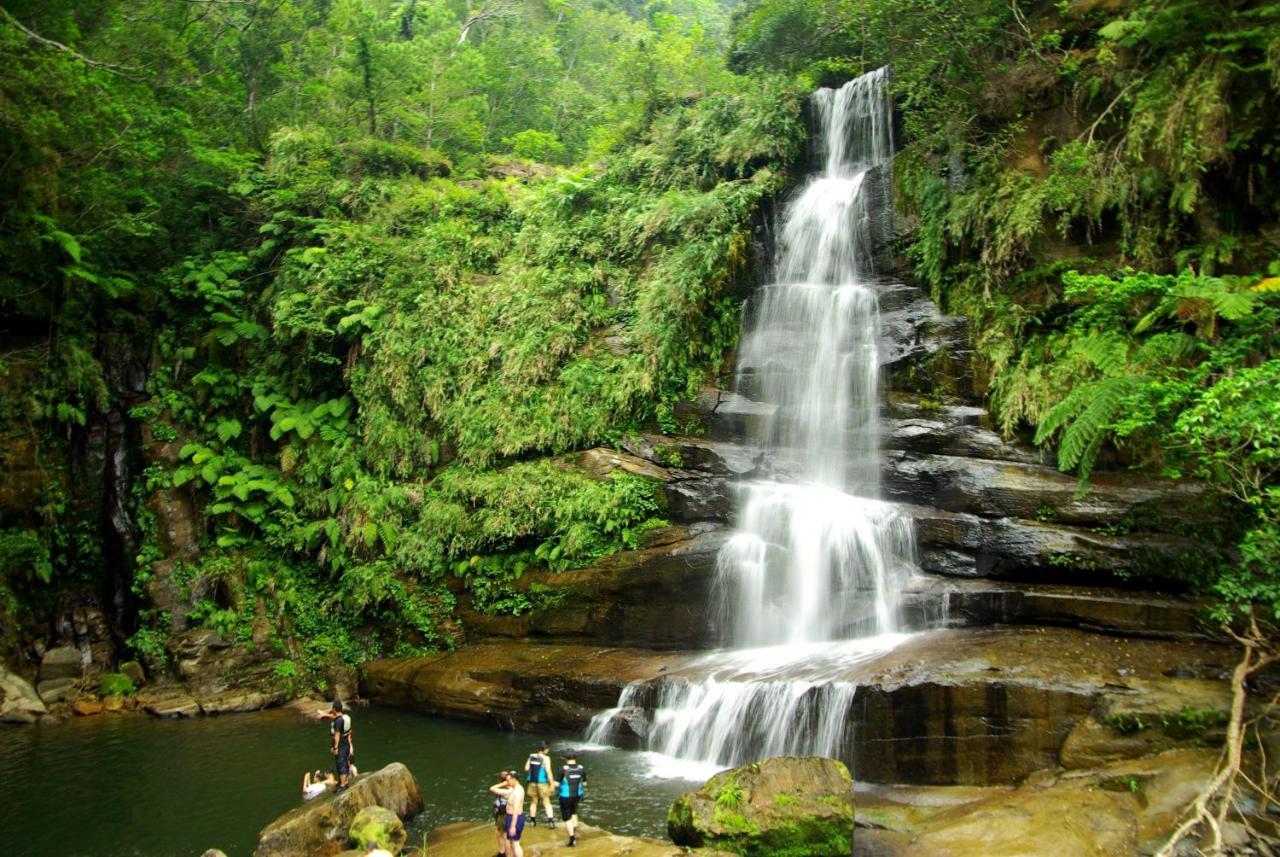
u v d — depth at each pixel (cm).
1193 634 1153
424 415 2056
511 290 2108
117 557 2042
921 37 1917
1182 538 1256
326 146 2569
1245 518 1219
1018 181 1627
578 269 2105
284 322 2116
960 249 1733
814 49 2445
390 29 3384
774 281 2103
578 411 1895
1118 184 1484
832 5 2328
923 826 952
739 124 2236
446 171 2744
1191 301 1095
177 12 2642
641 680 1388
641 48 2741
